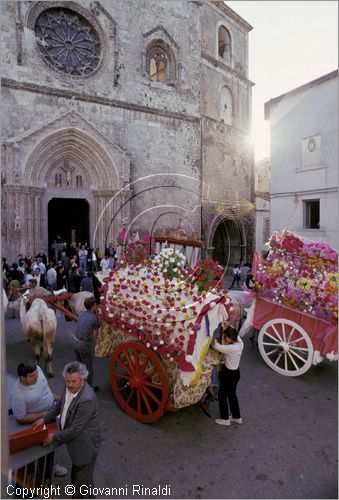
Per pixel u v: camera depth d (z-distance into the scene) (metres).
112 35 20.22
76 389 3.61
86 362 6.02
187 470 4.42
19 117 17.20
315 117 13.54
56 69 18.47
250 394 6.39
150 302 5.25
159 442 4.97
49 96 18.08
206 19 25.39
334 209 12.95
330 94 12.99
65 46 19.22
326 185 13.19
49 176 18.48
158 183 21.98
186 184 23.14
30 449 3.62
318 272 6.78
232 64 27.50
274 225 15.12
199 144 24.06
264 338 9.31
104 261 13.61
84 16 19.59
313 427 5.38
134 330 5.36
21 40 17.25
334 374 7.31
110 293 5.81
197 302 5.04
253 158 28.31
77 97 18.91
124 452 4.74
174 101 22.86
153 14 22.09
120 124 20.53
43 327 6.86
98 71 19.94
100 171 19.67
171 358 4.92
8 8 17.03
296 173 14.31
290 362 7.80
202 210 23.42
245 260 24.94
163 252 5.77
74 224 22.45
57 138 18.00
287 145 14.70
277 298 7.21
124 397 6.15
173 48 22.91
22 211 16.98
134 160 21.08
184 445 4.91
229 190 25.75
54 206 23.02
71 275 12.45
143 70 21.52
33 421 3.96
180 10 23.38
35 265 14.78
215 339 5.19
